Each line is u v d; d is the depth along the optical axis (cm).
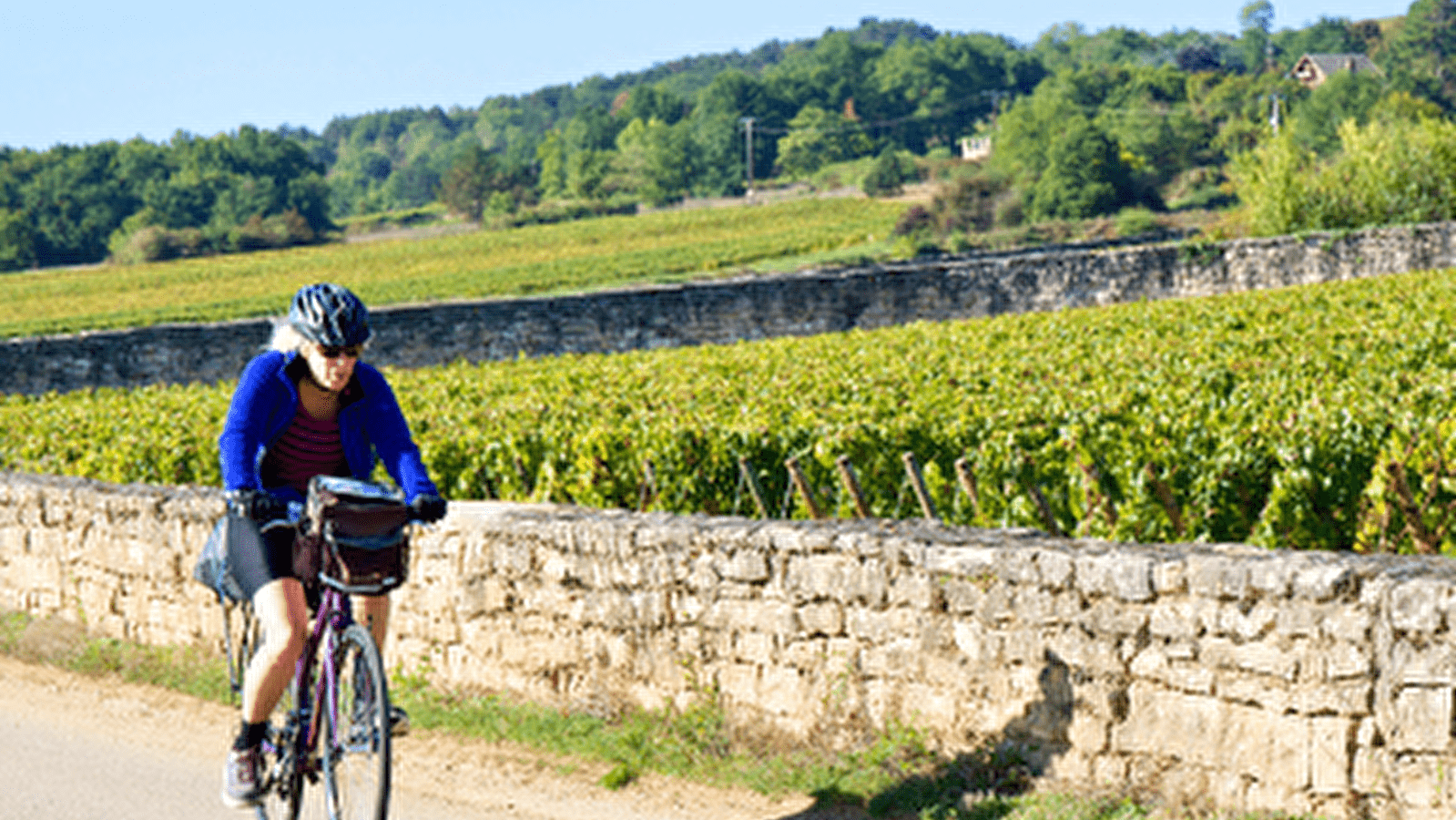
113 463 1223
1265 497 859
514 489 1107
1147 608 513
